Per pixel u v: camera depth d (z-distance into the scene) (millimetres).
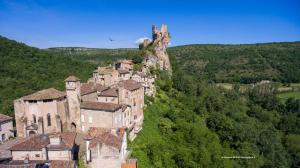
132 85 82750
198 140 83625
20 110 71875
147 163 62156
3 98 98375
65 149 53906
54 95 70250
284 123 138375
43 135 59375
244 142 100312
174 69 178375
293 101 160250
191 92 139250
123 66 121438
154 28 173250
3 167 46562
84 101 74000
